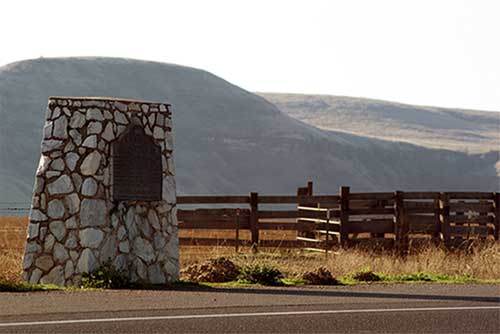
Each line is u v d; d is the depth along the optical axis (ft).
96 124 118.62
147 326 81.56
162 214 124.36
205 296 102.94
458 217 200.85
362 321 86.79
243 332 80.12
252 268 123.34
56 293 103.50
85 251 116.26
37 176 120.16
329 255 171.22
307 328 82.69
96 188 117.80
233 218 188.55
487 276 142.82
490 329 84.12
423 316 90.27
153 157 122.42
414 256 175.94
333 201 190.60
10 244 182.09
